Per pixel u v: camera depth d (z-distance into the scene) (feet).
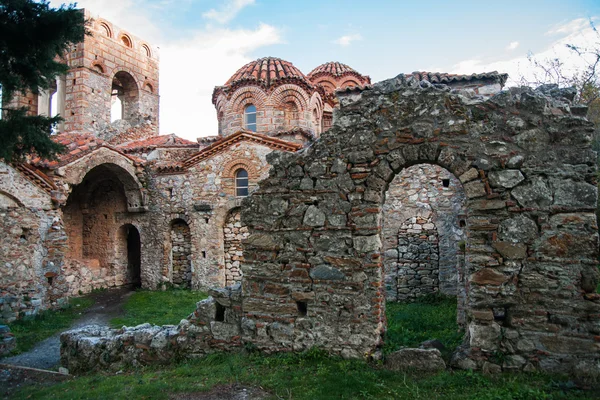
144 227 63.36
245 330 23.13
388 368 20.07
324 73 78.48
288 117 65.41
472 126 19.57
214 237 58.08
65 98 70.74
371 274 20.67
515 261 18.65
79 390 21.40
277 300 22.41
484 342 18.99
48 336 38.29
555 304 18.13
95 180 65.72
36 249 45.44
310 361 21.12
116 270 65.72
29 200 45.01
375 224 20.71
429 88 20.39
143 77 83.35
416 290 45.73
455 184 45.34
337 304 21.18
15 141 31.27
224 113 67.15
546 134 18.69
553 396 16.55
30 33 28.19
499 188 19.02
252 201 23.22
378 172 20.80
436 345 21.75
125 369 24.91
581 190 18.11
